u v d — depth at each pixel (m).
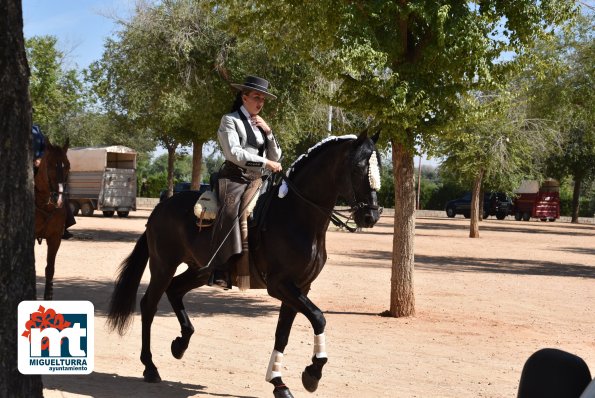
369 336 10.45
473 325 11.71
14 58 4.20
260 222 6.77
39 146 10.95
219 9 23.31
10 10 4.17
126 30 24.75
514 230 46.28
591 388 2.93
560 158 60.78
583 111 30.94
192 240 7.24
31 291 4.33
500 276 19.38
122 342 9.34
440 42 10.77
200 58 24.06
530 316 12.85
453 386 7.70
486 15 11.34
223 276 7.00
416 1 10.80
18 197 4.23
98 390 6.88
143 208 58.09
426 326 11.47
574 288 17.33
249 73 23.36
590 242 36.66
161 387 7.14
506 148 32.81
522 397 3.45
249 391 7.15
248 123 7.11
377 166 6.45
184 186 52.66
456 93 11.97
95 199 42.31
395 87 11.27
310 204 6.66
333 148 6.66
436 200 73.19
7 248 4.20
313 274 6.77
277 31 12.59
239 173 7.04
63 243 24.53
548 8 11.21
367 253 25.06
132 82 25.28
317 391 7.26
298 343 9.72
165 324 10.86
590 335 11.13
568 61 29.39
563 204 73.38
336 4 11.28
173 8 24.06
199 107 23.94
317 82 22.67
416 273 19.25
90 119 65.88
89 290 13.73
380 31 11.67
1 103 4.16
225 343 9.55
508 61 11.71
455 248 29.11
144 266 7.86
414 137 11.91
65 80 48.50
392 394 7.26
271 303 13.45
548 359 3.46
